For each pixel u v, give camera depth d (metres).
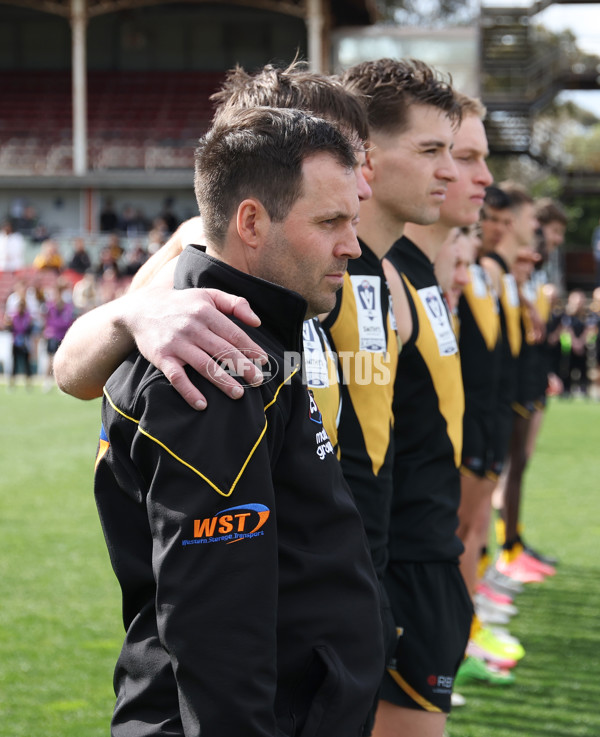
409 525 3.17
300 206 1.85
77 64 30.28
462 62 28.41
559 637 5.61
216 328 1.75
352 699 1.82
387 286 2.95
